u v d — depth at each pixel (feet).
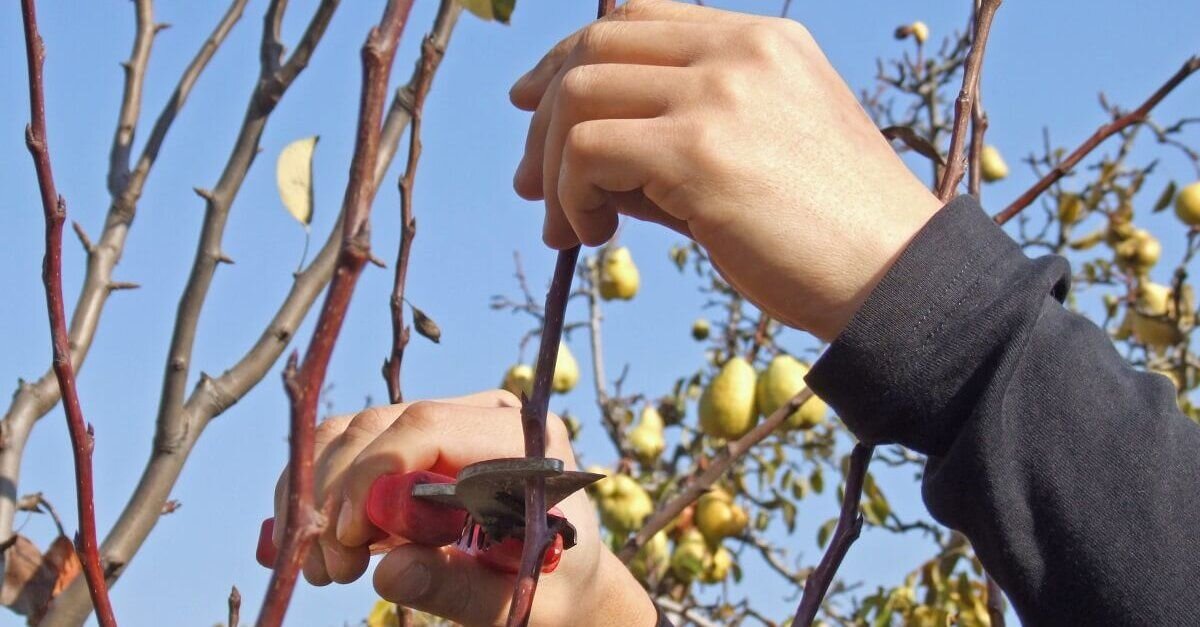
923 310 2.18
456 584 2.43
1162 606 2.13
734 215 2.20
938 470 2.21
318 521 1.68
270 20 3.80
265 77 3.74
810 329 2.26
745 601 7.79
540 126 2.37
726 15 2.33
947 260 2.20
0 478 3.40
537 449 2.05
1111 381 2.23
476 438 2.44
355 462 2.40
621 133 2.20
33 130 2.33
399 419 2.43
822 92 2.26
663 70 2.24
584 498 2.73
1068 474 2.17
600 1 2.40
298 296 3.74
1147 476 2.16
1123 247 9.53
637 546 3.92
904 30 8.38
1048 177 3.57
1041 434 2.19
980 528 2.20
